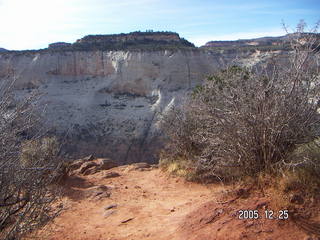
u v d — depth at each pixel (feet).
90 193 26.63
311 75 15.69
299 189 14.61
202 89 27.73
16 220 13.50
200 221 15.62
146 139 147.02
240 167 17.78
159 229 17.48
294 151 16.31
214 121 19.15
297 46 15.87
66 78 179.22
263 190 15.65
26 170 12.52
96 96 170.19
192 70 165.68
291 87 15.96
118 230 18.61
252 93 16.62
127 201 24.49
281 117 15.80
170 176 30.83
